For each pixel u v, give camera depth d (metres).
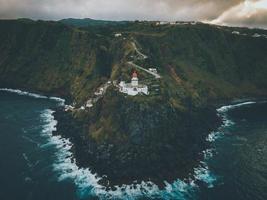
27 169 123.19
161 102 158.75
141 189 109.88
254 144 153.00
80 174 120.19
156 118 147.88
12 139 156.38
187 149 138.50
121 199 104.06
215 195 105.69
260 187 111.06
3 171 121.19
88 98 193.38
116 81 177.62
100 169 122.06
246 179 117.00
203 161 131.75
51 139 157.00
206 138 158.25
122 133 140.62
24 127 175.38
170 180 115.19
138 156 127.88
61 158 134.00
